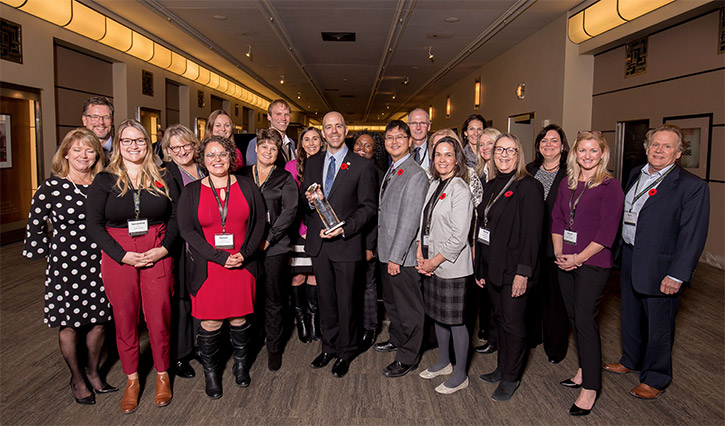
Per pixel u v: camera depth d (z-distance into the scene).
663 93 6.36
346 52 11.30
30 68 6.88
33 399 2.61
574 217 2.58
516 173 2.56
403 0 7.29
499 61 11.34
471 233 2.89
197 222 2.53
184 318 2.88
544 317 3.14
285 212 2.87
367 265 3.42
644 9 6.06
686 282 2.52
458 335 2.70
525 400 2.63
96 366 2.67
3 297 4.43
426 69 13.46
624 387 2.78
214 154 2.50
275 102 3.89
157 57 10.62
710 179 5.67
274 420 2.41
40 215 2.38
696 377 2.92
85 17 7.69
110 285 2.43
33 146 7.15
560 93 8.12
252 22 8.77
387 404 2.58
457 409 2.54
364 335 3.46
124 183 2.40
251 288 2.64
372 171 2.96
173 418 2.43
